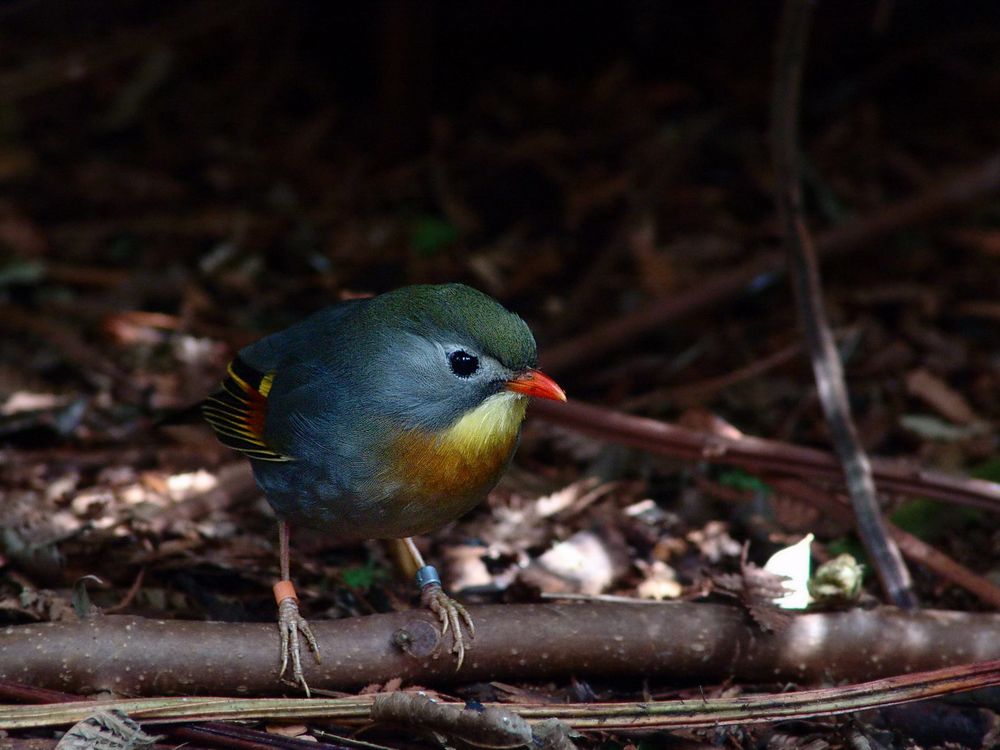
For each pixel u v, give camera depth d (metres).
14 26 17.61
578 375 12.38
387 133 15.94
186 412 8.44
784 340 12.82
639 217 14.55
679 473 10.35
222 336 12.59
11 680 6.43
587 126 16.50
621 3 17.06
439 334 6.81
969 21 17.03
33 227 14.51
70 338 12.43
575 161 15.94
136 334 12.74
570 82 17.25
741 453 9.46
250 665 6.79
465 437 6.84
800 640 7.32
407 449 6.78
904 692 6.57
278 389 7.25
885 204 14.36
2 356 12.18
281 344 7.75
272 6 17.17
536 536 9.40
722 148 15.96
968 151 15.78
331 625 6.99
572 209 15.16
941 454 10.78
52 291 13.50
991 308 13.24
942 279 13.92
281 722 6.46
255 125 16.72
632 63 17.42
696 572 8.93
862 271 14.13
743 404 11.73
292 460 7.10
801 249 9.92
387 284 13.90
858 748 6.66
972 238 14.31
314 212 15.21
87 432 10.92
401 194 15.55
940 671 6.68
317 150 16.30
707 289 12.11
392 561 9.05
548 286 14.02
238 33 17.45
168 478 9.92
